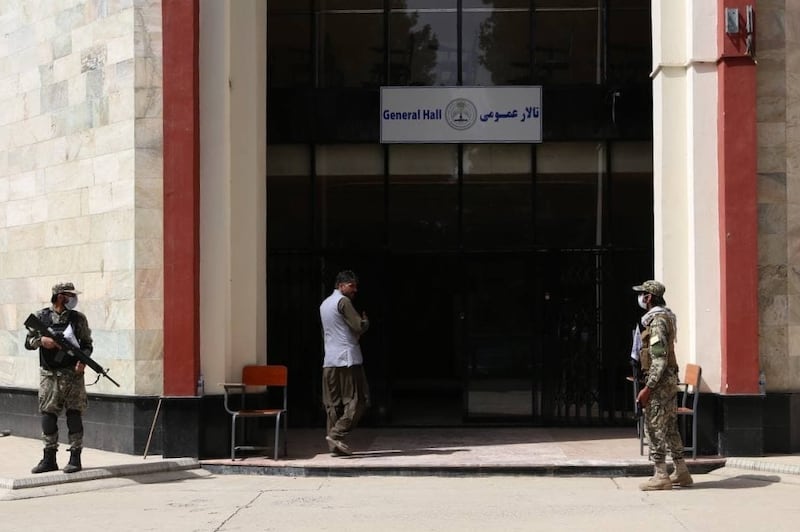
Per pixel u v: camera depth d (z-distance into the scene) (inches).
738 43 388.2
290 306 487.8
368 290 485.4
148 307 399.2
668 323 339.0
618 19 480.7
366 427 480.7
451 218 485.4
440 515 296.2
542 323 479.5
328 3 490.3
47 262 450.0
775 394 390.6
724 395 384.2
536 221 481.7
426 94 482.3
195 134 390.0
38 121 455.5
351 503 317.7
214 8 398.6
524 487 348.5
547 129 479.2
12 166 473.4
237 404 403.2
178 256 386.9
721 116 389.4
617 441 431.5
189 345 386.3
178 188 387.9
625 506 309.9
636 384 406.9
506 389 481.1
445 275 493.7
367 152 489.1
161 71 399.2
